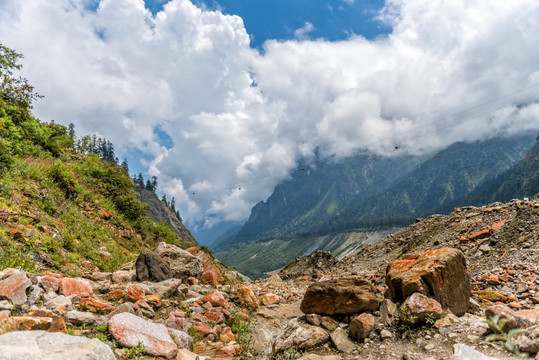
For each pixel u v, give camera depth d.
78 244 14.31
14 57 27.27
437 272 7.07
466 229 21.22
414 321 6.27
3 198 13.00
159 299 8.51
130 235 21.55
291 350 6.53
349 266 27.92
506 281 11.45
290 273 29.42
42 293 6.81
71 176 21.45
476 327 5.71
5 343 3.69
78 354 3.69
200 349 7.07
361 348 6.18
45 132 29.02
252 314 10.70
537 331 4.39
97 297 7.94
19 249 10.04
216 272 15.93
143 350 5.55
